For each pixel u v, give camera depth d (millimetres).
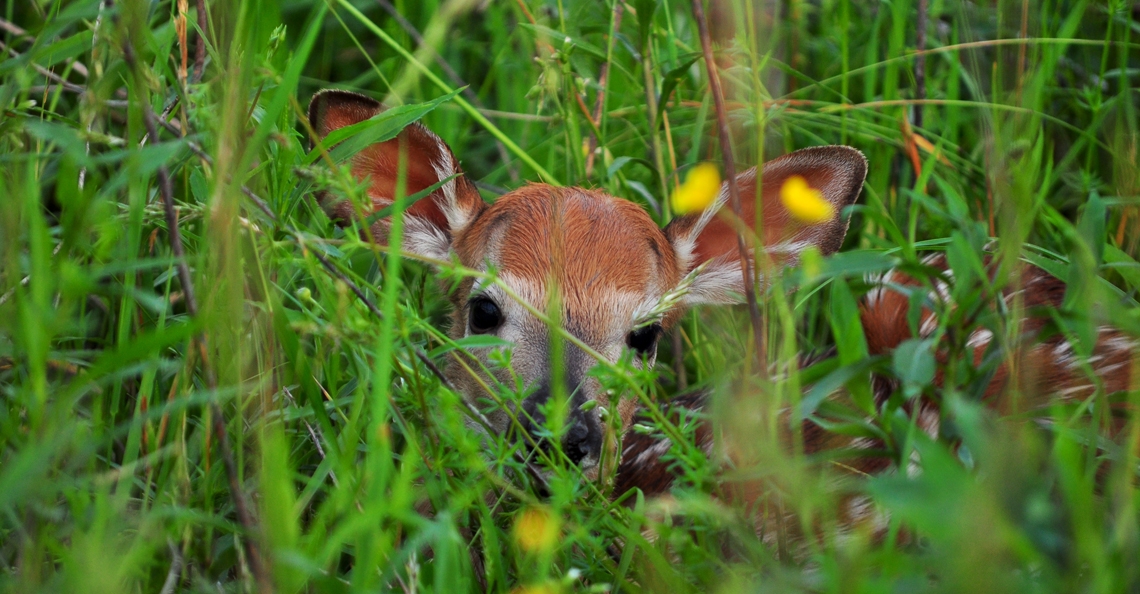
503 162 11859
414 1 13086
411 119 7590
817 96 11359
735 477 5324
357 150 7641
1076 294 5777
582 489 6637
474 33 13219
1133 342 7492
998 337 5637
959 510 4094
